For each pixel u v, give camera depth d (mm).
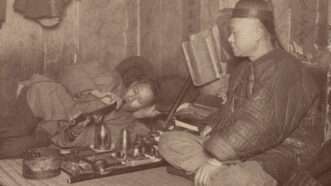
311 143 2904
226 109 3086
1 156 4008
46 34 5469
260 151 2744
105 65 5938
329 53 3484
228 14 4129
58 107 4453
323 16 3580
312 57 3635
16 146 4051
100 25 5836
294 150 2857
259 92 2736
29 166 3414
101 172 3459
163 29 5641
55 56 5566
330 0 3502
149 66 5535
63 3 5156
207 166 2785
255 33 2938
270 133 2689
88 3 5715
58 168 3500
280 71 2779
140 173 3598
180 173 3502
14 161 3963
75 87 4766
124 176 3514
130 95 4680
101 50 5883
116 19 5945
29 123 4320
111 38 5941
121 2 5957
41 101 4422
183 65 5324
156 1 5723
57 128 4270
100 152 3936
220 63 4211
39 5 4973
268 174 2725
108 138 4074
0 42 5203
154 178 3471
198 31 5074
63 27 5574
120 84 4988
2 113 4871
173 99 4977
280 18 3945
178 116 4285
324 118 3426
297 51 3787
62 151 3965
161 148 3205
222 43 4148
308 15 3701
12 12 5223
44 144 4191
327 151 2734
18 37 5301
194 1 5102
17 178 3439
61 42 5586
